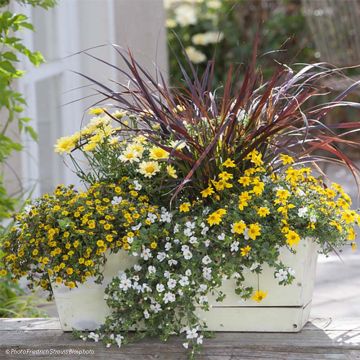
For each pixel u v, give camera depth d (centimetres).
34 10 563
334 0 842
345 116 963
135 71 281
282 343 267
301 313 275
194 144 271
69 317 282
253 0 1036
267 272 269
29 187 486
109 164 295
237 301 272
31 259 278
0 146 411
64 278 269
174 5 1039
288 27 1007
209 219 263
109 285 270
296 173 285
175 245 268
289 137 315
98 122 298
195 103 291
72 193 287
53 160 603
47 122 591
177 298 266
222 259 265
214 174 281
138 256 273
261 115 297
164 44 634
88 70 612
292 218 268
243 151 280
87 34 610
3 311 412
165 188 288
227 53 1005
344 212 275
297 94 294
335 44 840
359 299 482
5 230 414
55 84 606
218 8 1034
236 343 267
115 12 607
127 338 272
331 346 264
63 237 267
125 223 267
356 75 807
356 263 562
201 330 275
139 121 311
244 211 270
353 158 951
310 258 275
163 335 268
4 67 386
